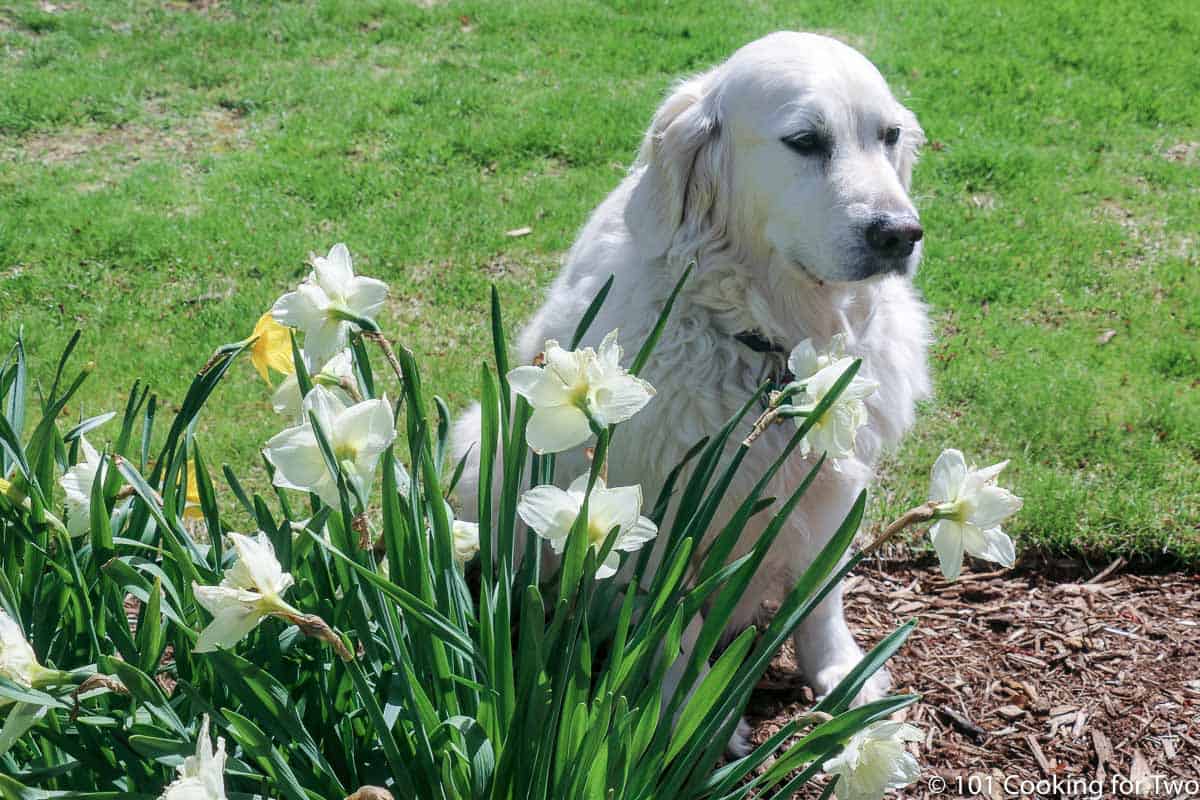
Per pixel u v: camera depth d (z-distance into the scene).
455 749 1.90
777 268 2.98
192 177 7.14
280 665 2.04
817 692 3.32
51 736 1.95
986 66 8.98
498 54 9.24
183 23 9.73
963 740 3.18
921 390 3.34
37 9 9.80
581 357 1.73
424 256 6.12
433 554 2.14
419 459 2.20
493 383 2.01
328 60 9.13
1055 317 5.65
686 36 9.64
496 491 3.35
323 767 1.91
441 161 7.37
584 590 1.77
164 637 2.13
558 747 1.88
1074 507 4.04
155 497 2.09
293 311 1.99
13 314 5.50
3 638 1.70
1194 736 3.15
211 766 1.57
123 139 7.71
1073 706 3.28
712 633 1.99
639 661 1.99
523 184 7.06
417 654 2.11
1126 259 6.25
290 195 6.91
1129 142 7.85
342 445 1.81
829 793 2.00
